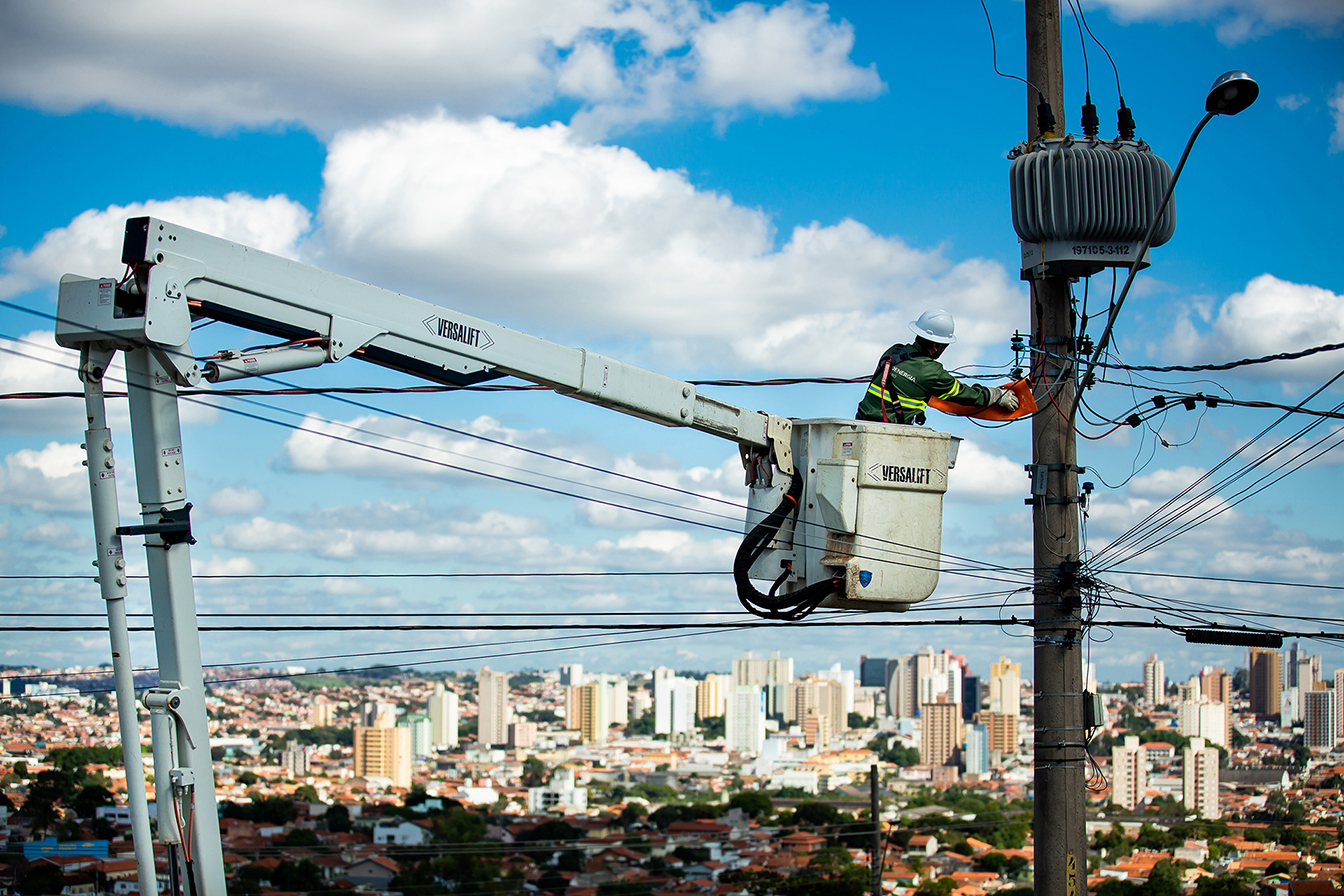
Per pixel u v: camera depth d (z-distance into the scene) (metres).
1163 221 9.52
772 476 8.94
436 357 7.14
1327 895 31.02
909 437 8.74
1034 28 10.05
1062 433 9.66
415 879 63.56
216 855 5.92
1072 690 9.45
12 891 41.91
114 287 5.89
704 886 63.09
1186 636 11.26
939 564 8.80
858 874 62.31
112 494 6.00
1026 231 9.55
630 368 8.12
